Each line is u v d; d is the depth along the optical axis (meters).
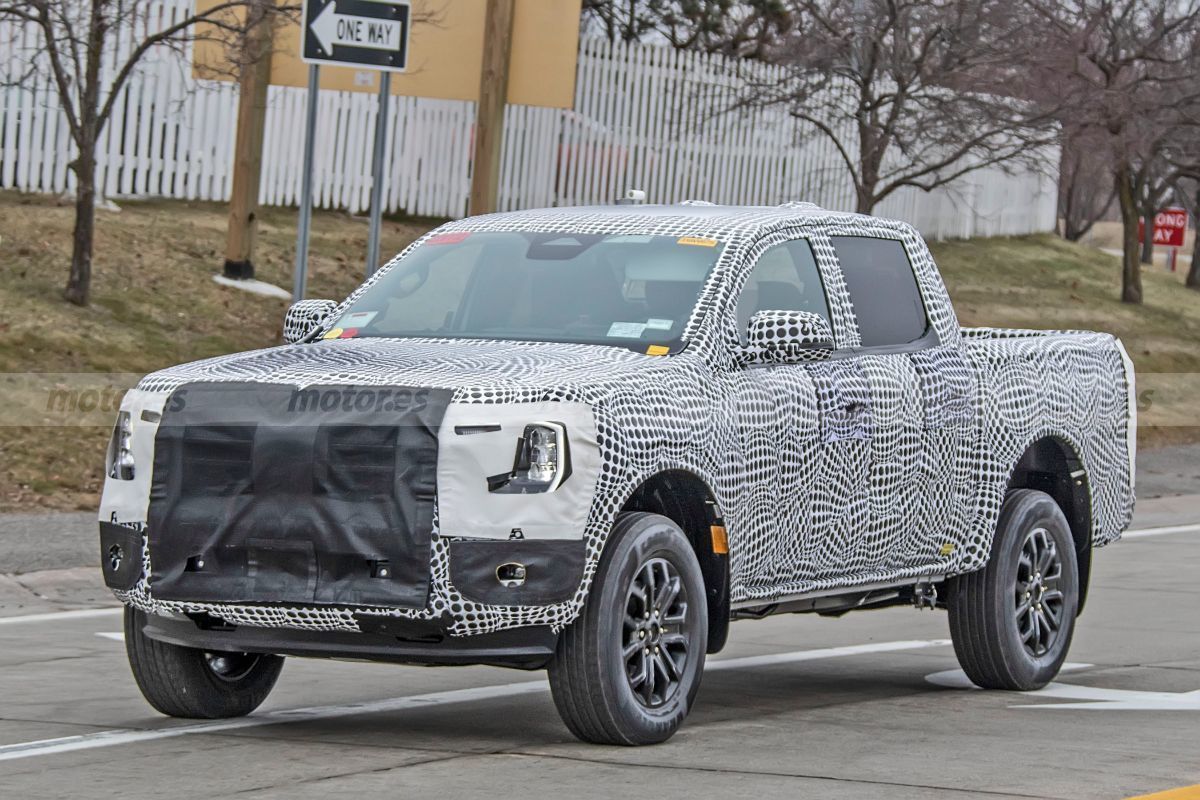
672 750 9.71
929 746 10.13
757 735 10.40
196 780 8.75
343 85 29.22
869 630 16.28
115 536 9.75
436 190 37.12
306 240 19.95
